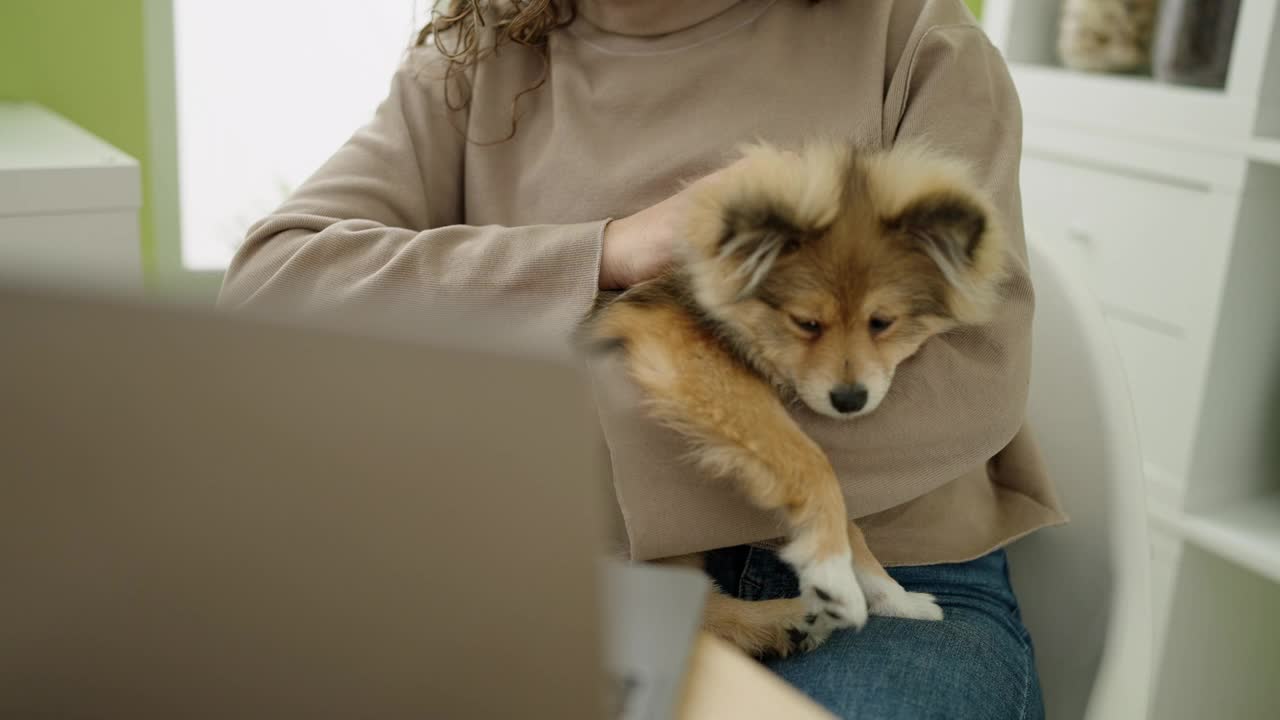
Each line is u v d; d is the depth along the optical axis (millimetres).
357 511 381
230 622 408
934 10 1156
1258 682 2080
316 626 403
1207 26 1891
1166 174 1903
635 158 1182
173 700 425
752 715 539
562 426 362
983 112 1100
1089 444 1192
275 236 1197
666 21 1212
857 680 952
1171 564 1928
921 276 928
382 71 2486
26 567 407
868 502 991
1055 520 1159
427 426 367
